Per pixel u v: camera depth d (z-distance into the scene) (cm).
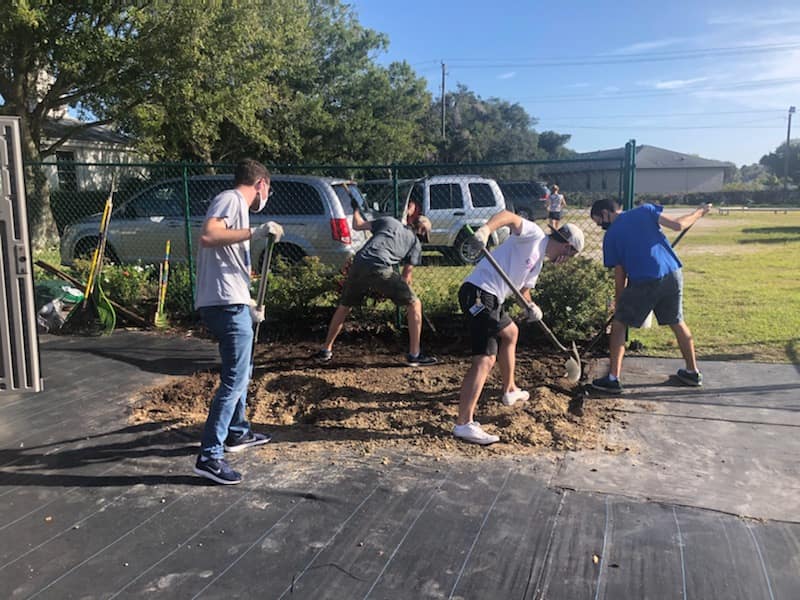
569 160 597
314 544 289
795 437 398
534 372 541
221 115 1573
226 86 1559
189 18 1291
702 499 323
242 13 1420
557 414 441
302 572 269
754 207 4453
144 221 880
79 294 760
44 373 554
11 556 281
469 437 397
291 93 2489
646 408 452
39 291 729
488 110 6706
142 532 301
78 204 1470
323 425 431
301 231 812
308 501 329
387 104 2977
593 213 522
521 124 7094
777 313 757
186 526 306
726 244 1688
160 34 1298
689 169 7206
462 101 6575
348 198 838
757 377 515
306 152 2639
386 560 276
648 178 7262
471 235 372
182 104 1462
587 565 270
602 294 625
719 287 966
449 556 278
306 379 525
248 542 291
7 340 432
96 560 278
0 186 416
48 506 325
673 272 475
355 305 584
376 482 348
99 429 428
